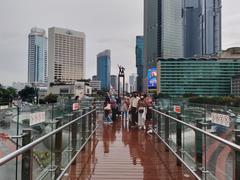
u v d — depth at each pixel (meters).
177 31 146.62
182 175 5.90
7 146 3.78
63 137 5.23
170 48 143.38
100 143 9.90
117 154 8.03
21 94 77.38
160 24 141.25
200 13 163.62
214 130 4.80
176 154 6.54
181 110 6.95
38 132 4.89
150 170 6.31
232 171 3.12
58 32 137.62
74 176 5.84
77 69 145.62
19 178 2.97
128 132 12.73
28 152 3.09
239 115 4.78
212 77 101.31
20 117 5.15
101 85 117.06
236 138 3.15
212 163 3.99
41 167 3.71
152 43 144.62
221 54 112.75
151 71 80.12
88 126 9.41
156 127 10.42
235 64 101.44
